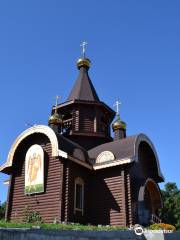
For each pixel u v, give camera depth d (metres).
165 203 54.41
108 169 25.52
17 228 11.44
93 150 28.42
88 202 25.20
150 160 29.91
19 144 26.33
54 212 22.56
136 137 26.64
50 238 11.62
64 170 23.58
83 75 36.81
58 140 24.62
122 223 23.12
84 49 38.38
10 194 25.55
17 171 26.22
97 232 14.58
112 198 24.42
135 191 24.64
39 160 24.69
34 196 24.16
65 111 32.94
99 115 32.34
